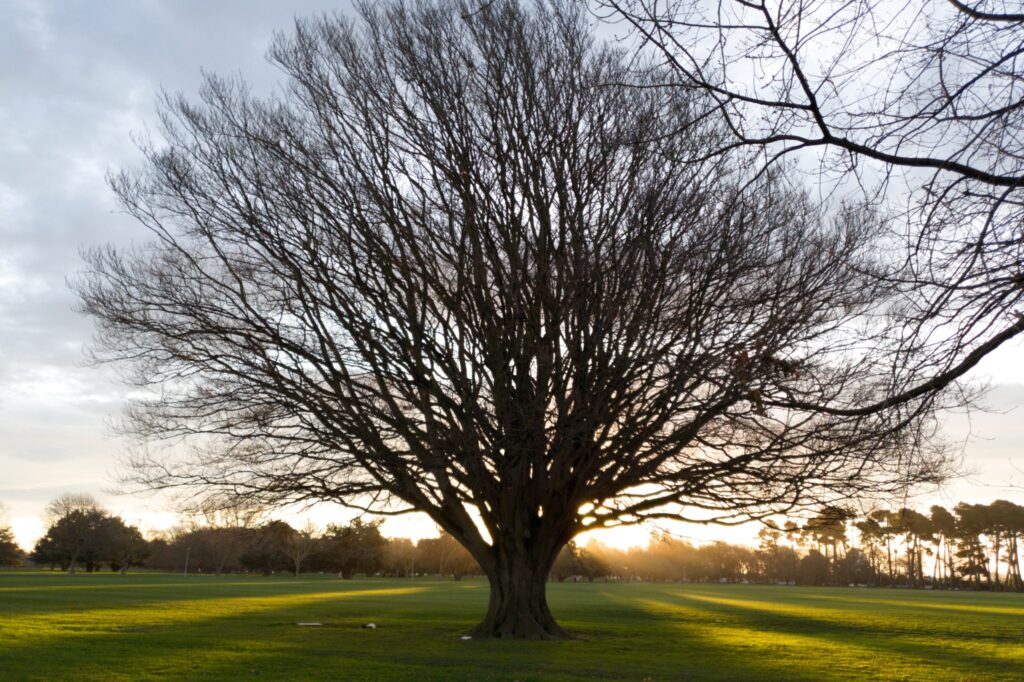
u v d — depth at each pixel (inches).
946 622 1549.0
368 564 4456.2
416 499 938.7
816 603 2380.7
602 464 868.0
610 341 754.2
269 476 890.7
